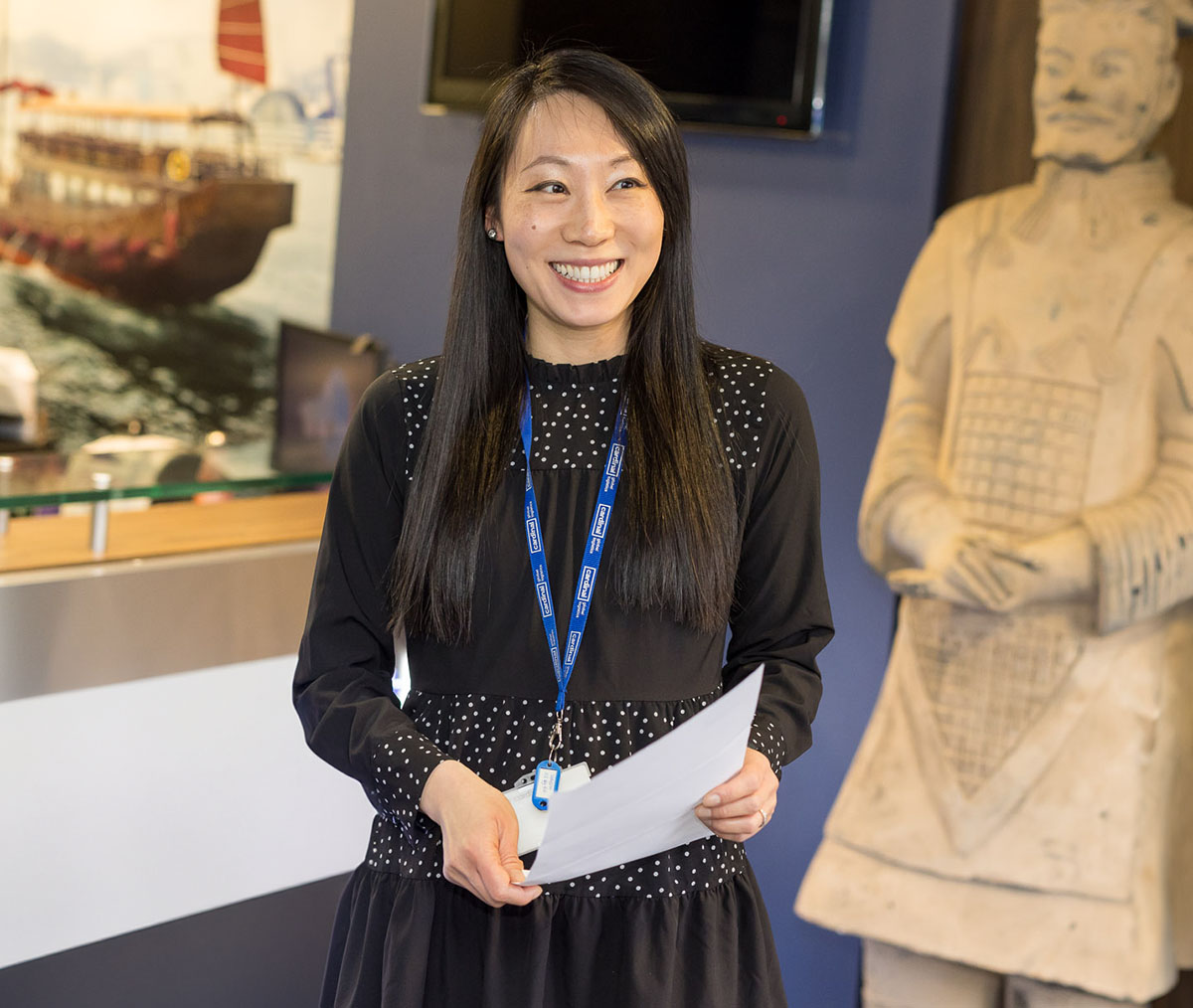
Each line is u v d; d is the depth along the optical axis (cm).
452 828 119
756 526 138
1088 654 238
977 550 241
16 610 213
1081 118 233
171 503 265
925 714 253
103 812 234
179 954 245
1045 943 242
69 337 454
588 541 133
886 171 267
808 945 284
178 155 445
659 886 129
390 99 362
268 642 247
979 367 245
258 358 454
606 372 137
